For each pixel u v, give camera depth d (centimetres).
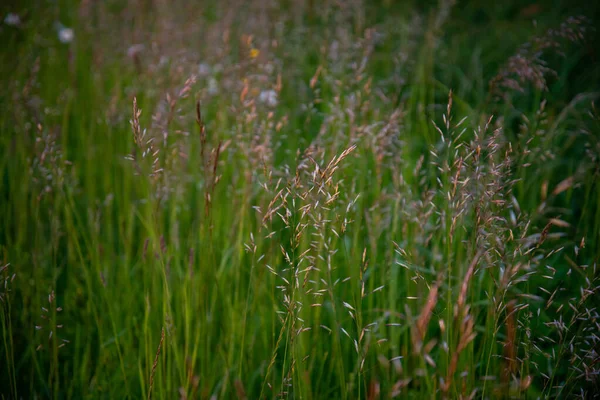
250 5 360
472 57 371
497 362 201
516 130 324
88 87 355
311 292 210
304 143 298
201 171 272
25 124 282
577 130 295
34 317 223
